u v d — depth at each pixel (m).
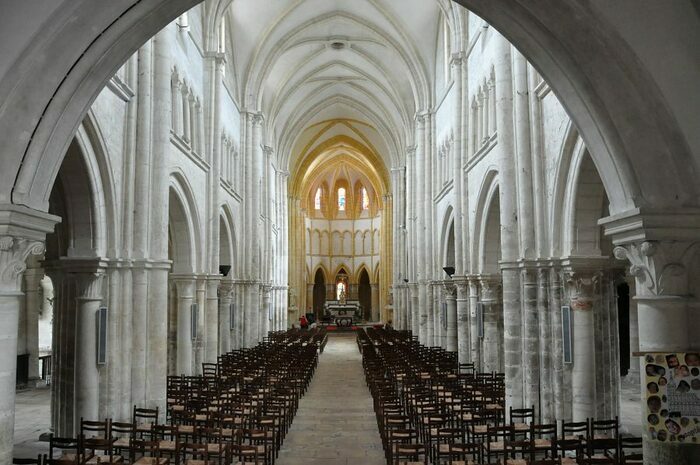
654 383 7.35
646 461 7.39
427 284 35.09
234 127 32.69
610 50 7.28
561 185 13.86
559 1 7.36
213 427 13.03
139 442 10.71
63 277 13.98
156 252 16.41
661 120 7.30
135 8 7.98
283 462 13.52
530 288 15.12
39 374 24.55
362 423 18.09
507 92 16.67
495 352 22.00
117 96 14.76
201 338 23.41
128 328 15.02
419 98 36.38
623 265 13.44
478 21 22.83
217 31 26.39
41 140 7.78
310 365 27.83
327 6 34.47
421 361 25.45
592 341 13.32
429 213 35.12
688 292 7.42
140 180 15.68
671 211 7.29
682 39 7.24
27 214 7.62
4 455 7.47
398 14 33.53
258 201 35.72
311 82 47.06
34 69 7.39
